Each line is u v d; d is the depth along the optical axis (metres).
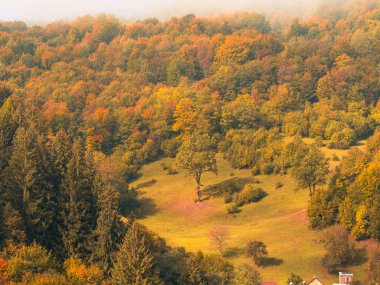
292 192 151.50
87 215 94.62
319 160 137.50
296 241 121.62
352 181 133.50
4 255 83.00
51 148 103.62
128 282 80.94
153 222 149.75
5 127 106.75
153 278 81.25
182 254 97.69
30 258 81.94
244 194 151.50
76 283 78.62
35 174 95.19
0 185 94.81
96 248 90.06
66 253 91.94
